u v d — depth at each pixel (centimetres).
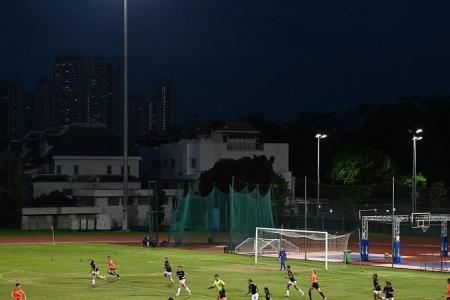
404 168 18400
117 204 14038
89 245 10106
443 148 17762
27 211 13212
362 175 15300
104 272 7088
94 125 16625
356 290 5966
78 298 5459
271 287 6128
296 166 18862
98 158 15962
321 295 5316
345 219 12950
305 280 6600
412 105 19712
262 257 8669
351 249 10006
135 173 16400
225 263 7994
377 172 15325
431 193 14550
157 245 10106
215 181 14475
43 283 6294
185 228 11512
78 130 16412
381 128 19475
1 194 13100
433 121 19100
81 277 6700
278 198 14412
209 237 10912
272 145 16638
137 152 18225
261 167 14562
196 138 17412
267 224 11381
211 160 16112
